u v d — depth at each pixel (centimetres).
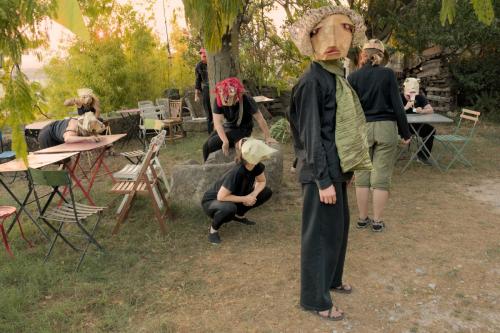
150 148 477
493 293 326
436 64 1232
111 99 1035
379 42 413
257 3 715
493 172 656
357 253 400
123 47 1075
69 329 304
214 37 190
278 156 557
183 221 495
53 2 83
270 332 288
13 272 388
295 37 268
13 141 116
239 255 410
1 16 107
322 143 263
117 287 358
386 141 414
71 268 396
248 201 442
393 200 547
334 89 262
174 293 346
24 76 118
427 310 307
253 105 523
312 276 291
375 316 302
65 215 417
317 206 275
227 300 332
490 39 1123
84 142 569
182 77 1289
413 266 371
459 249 400
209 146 568
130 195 468
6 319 316
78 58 973
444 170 672
